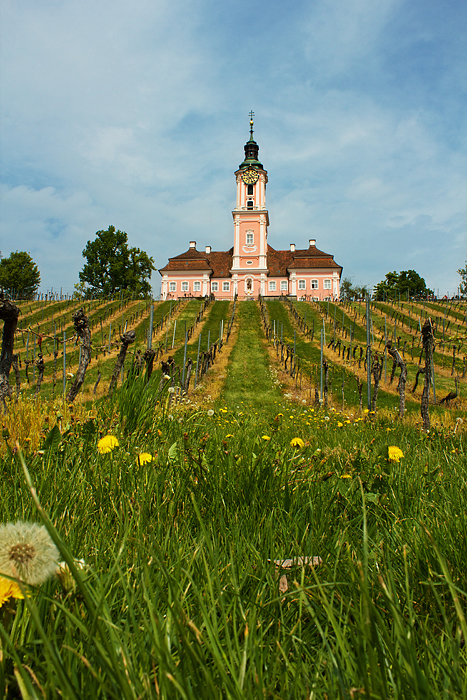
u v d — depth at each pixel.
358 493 1.90
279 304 52.88
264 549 1.32
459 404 16.44
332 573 1.05
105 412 3.97
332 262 78.75
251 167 80.44
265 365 26.97
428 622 1.00
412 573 1.17
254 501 1.75
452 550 1.27
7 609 0.67
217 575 1.02
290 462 2.28
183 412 5.73
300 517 1.63
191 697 0.57
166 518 1.58
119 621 0.86
